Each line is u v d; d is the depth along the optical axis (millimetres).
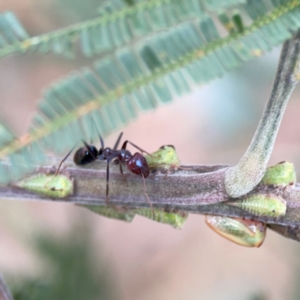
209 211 97
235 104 157
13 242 172
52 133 78
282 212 94
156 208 98
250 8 81
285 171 94
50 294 112
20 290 112
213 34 80
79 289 113
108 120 78
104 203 98
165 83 79
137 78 78
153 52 79
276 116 89
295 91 130
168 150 97
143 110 78
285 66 87
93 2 118
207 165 97
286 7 81
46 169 97
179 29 79
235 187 93
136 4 79
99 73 78
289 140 186
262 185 95
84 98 78
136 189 97
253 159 91
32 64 184
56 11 123
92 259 115
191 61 79
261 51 81
